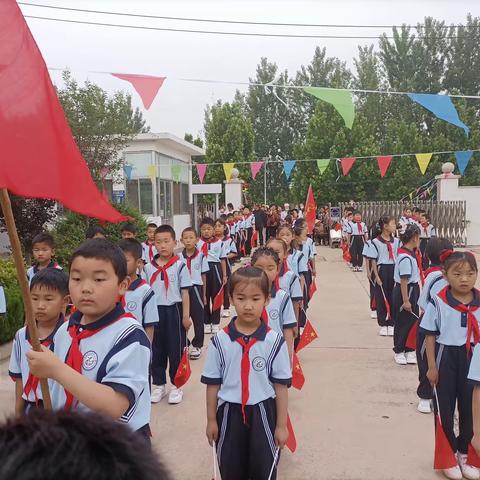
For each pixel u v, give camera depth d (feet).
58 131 6.07
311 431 12.25
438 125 82.99
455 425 12.21
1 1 6.05
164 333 14.49
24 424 2.51
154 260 14.93
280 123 112.98
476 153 82.79
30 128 5.82
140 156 50.11
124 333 6.11
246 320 8.41
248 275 8.38
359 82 95.35
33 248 15.33
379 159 44.50
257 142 112.68
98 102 33.71
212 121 95.71
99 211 6.25
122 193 42.34
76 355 6.09
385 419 12.93
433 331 10.38
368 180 86.12
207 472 10.47
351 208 56.44
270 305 11.97
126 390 5.76
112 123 33.94
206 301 22.79
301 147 88.58
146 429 6.30
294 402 14.06
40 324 7.73
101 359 6.00
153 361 14.40
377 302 21.13
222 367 8.45
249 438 8.27
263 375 8.29
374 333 21.50
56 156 5.94
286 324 12.10
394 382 15.61
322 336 21.04
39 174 5.75
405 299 16.71
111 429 2.57
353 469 10.48
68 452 2.35
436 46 83.82
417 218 42.16
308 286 21.90
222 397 8.39
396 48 84.89
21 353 7.59
